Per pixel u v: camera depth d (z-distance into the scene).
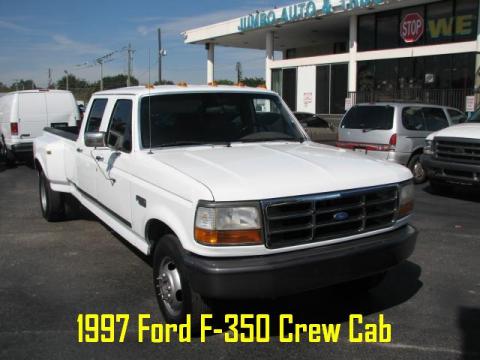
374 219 3.99
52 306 4.70
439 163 9.63
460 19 20.38
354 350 3.88
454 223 7.77
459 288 5.11
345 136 11.94
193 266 3.57
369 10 23.11
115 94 5.55
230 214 3.47
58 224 7.78
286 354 3.83
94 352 3.86
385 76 23.41
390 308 4.64
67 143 7.09
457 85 20.53
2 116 15.66
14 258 6.13
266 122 5.44
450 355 3.79
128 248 6.52
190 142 4.86
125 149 4.93
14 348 3.92
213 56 35.12
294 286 3.58
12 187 11.53
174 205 3.86
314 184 3.69
